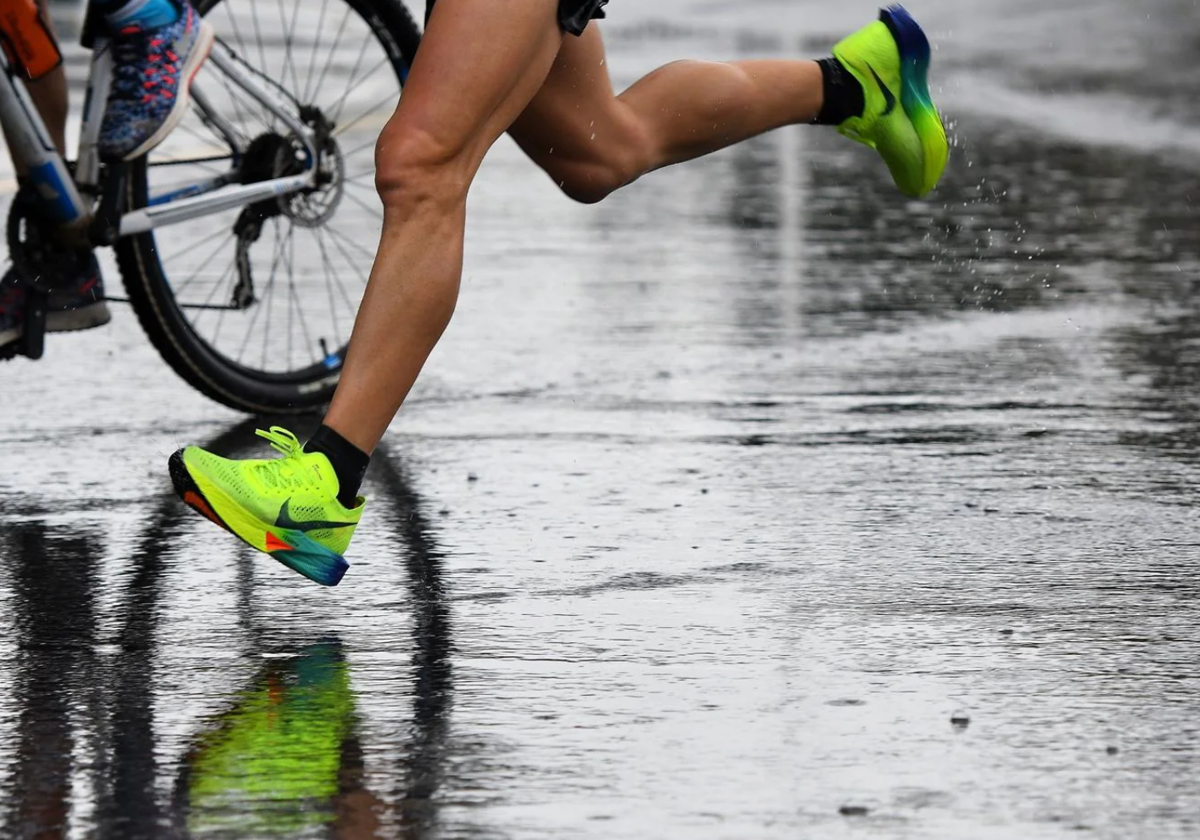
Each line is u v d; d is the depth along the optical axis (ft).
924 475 44.60
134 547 39.32
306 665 31.86
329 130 52.65
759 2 238.07
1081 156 104.78
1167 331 61.62
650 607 34.83
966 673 31.07
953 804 25.76
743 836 24.76
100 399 53.67
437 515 41.55
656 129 41.37
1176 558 37.83
